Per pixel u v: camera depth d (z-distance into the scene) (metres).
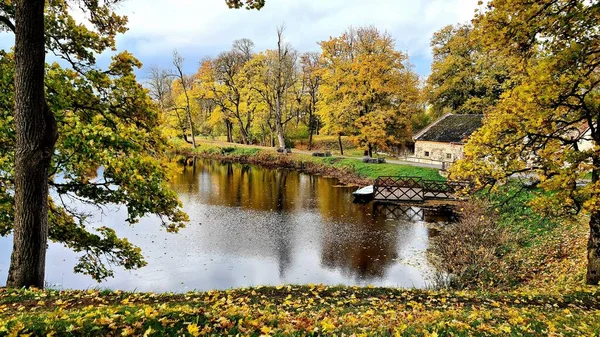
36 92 6.59
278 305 7.01
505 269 12.66
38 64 6.56
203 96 54.16
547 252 14.09
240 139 62.03
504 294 8.54
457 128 38.06
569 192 8.50
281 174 39.78
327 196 29.50
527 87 8.07
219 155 51.28
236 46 54.06
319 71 44.59
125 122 10.41
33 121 6.64
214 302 7.00
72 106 9.78
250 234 19.98
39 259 7.08
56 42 9.36
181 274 14.86
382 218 23.30
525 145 9.15
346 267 15.81
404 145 49.50
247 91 51.03
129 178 9.04
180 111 58.03
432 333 5.05
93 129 8.52
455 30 44.38
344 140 55.53
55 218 10.44
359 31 44.34
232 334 4.71
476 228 15.34
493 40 8.05
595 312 6.98
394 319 6.02
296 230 20.77
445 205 24.47
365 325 5.58
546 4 7.53
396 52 38.38
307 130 59.19
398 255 17.11
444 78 45.28
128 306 5.78
